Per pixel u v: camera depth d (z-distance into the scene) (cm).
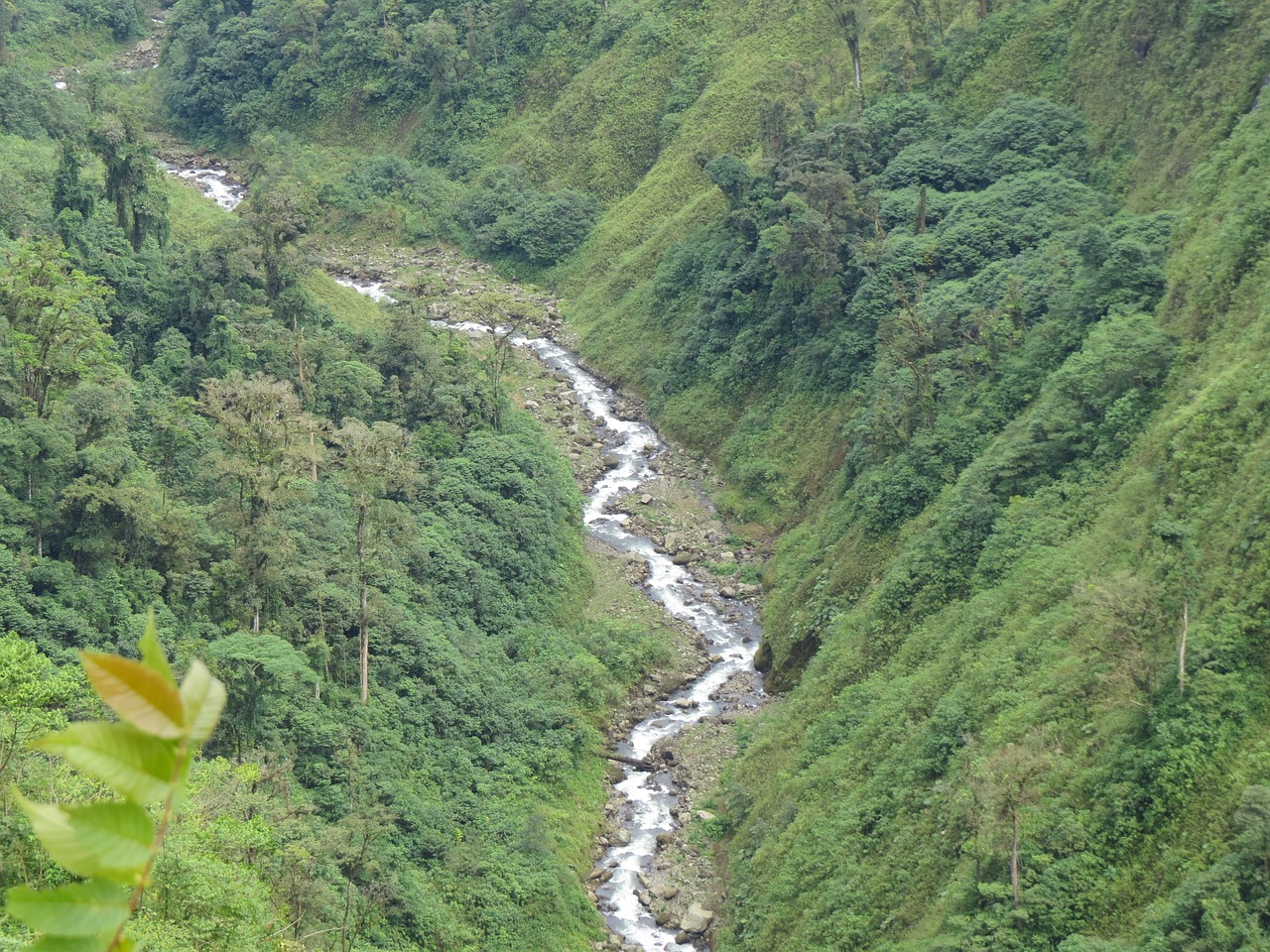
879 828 4788
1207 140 7562
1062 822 3934
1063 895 3759
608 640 6975
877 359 7900
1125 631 4341
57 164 9475
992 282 7531
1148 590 4394
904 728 5169
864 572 6606
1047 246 7556
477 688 6134
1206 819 3653
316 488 6681
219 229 8975
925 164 8850
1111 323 6134
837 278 8450
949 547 5978
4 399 5953
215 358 7469
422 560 6625
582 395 9769
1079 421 5891
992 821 4150
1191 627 4150
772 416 8581
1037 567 5278
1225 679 3894
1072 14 9288
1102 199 8031
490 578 6988
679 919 5272
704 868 5553
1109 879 3734
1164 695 4022
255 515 5738
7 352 6116
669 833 5797
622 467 8875
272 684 5081
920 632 5756
